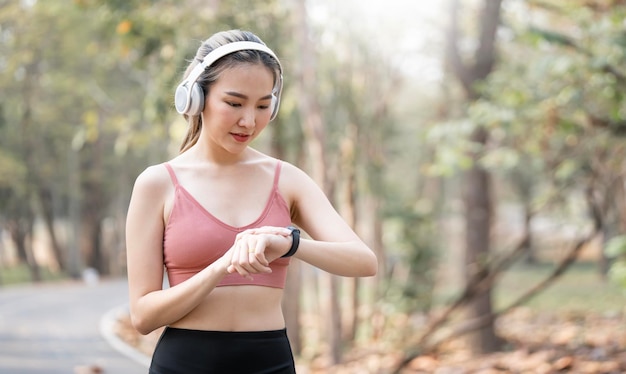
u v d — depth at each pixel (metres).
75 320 16.77
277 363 2.53
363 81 14.96
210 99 2.45
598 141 8.29
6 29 28.20
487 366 8.67
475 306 11.46
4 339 13.02
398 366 9.70
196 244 2.47
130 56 12.86
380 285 15.93
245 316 2.50
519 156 9.10
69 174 41.75
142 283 2.50
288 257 2.43
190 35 10.70
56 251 46.34
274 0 11.27
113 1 10.73
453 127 8.34
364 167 15.38
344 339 14.44
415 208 16.78
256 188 2.58
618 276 7.22
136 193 2.54
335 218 2.61
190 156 2.60
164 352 2.51
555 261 34.59
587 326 12.45
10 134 38.06
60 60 29.39
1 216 43.41
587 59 7.12
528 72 8.20
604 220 9.19
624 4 7.25
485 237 11.75
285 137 12.53
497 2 11.19
